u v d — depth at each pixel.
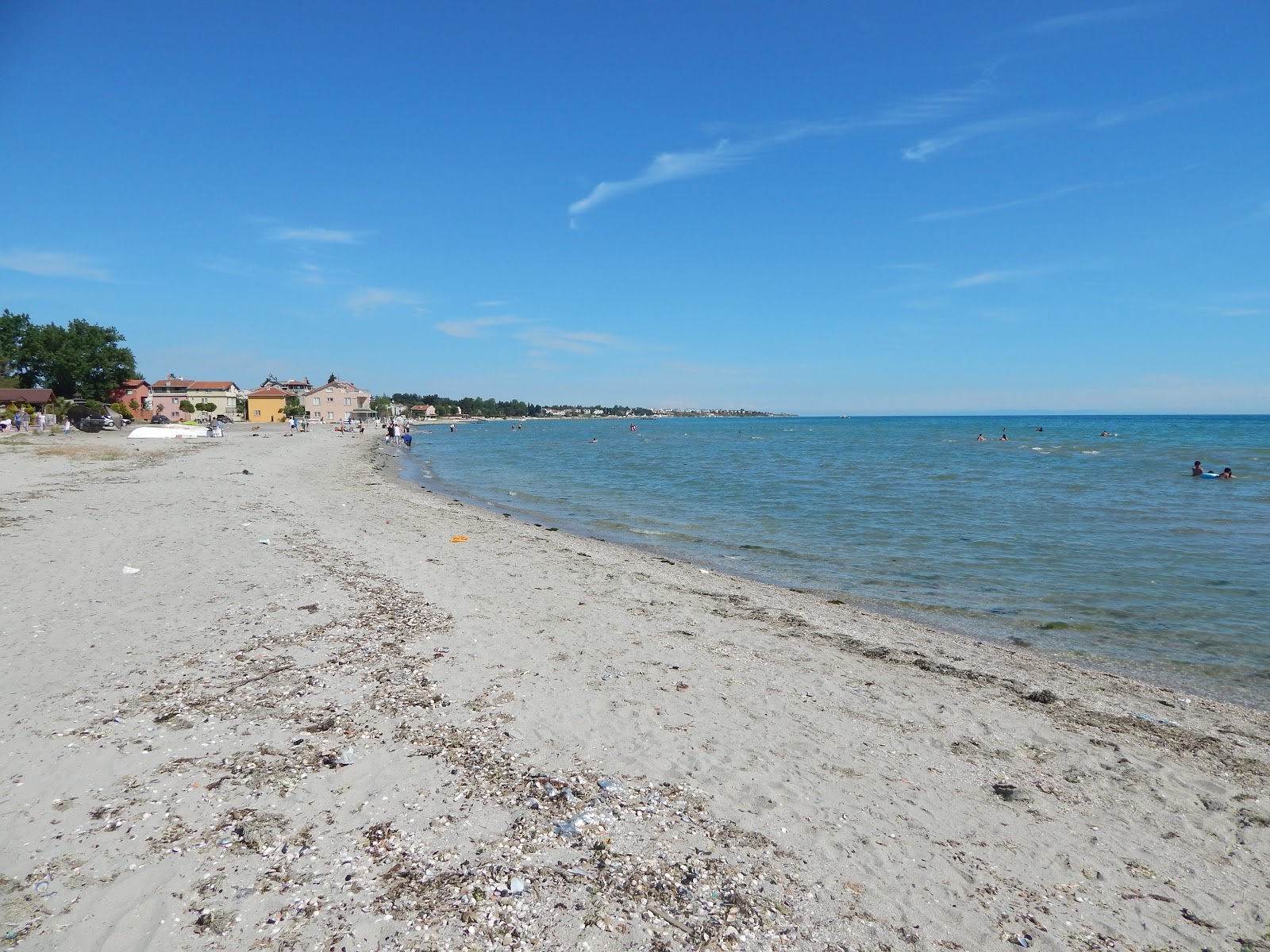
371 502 25.42
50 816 4.92
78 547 13.59
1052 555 18.03
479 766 6.02
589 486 36.47
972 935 4.34
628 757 6.40
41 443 44.53
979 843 5.39
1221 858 5.35
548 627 10.37
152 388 122.31
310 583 11.80
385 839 4.90
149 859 4.52
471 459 60.56
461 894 4.38
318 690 7.39
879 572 16.27
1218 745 7.42
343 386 135.12
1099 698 8.73
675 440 104.69
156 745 6.01
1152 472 42.19
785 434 126.25
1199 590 14.48
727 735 7.00
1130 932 4.46
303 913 4.14
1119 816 5.91
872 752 6.85
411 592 11.77
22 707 6.58
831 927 4.34
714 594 13.43
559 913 4.28
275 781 5.55
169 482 25.97
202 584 11.34
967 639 11.25
